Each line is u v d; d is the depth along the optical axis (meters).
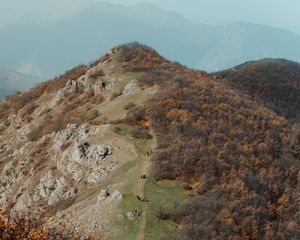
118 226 34.59
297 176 45.31
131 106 55.97
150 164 42.78
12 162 60.66
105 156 46.38
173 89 56.69
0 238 10.77
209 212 35.59
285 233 36.28
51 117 68.75
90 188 43.59
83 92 69.94
